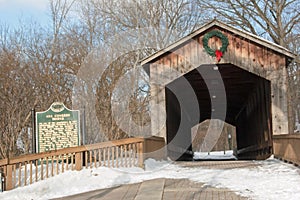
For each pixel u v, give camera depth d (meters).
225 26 14.37
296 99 30.27
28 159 9.49
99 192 8.38
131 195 7.74
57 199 8.05
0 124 18.27
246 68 14.27
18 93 19.52
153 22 26.48
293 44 27.41
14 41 23.83
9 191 8.84
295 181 8.38
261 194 7.20
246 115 26.05
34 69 22.34
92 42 24.94
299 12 26.45
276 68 14.17
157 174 10.27
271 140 14.45
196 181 8.98
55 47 24.02
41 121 12.15
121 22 25.75
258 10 27.31
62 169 10.16
